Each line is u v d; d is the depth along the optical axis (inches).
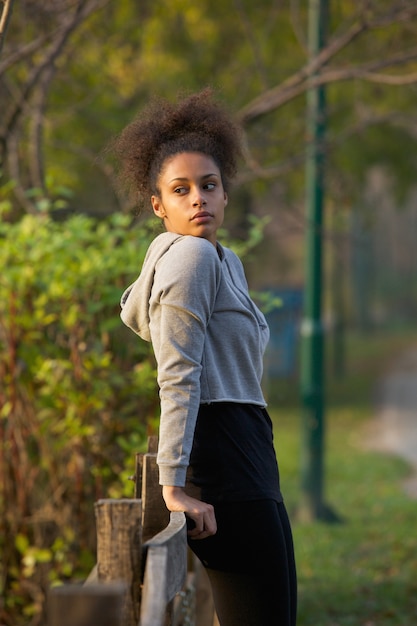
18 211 381.7
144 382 275.9
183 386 138.4
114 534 122.1
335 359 1258.6
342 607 355.9
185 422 137.9
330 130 684.7
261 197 729.6
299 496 511.5
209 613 244.8
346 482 616.7
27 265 270.2
